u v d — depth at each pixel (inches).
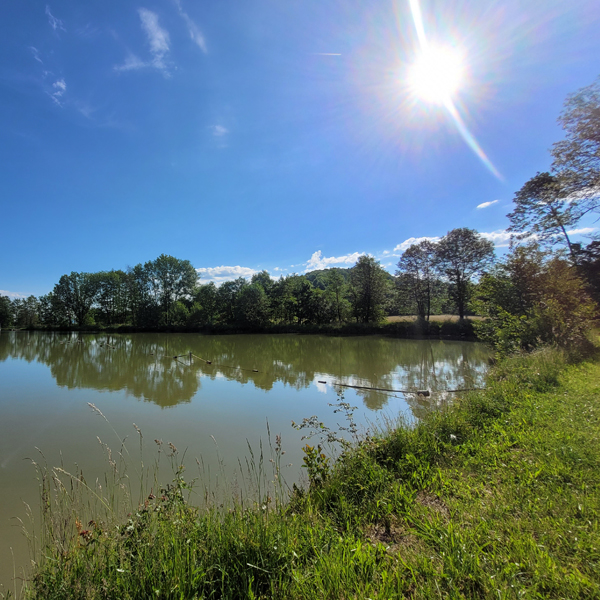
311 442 293.3
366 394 479.2
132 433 331.0
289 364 778.8
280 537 105.0
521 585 80.6
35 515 197.9
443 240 1614.2
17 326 2807.6
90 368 751.1
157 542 101.0
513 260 615.8
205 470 246.5
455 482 146.5
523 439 182.5
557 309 503.2
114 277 2581.2
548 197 723.4
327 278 2082.9
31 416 390.3
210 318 2193.7
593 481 130.8
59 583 91.7
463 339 1397.6
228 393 492.7
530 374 327.9
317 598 82.7
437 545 104.0
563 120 613.9
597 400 240.7
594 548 91.7
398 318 1991.9
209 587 89.7
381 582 87.9
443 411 256.8
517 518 112.7
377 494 141.6
